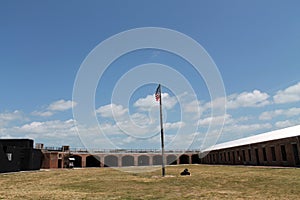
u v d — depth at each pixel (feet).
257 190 49.93
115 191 53.47
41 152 190.90
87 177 95.35
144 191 52.85
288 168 110.11
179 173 108.06
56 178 93.71
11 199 43.55
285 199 39.50
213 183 65.21
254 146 165.27
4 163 138.72
